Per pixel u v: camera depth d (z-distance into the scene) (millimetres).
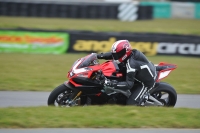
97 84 21953
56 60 45781
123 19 81625
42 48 51125
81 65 22141
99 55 24391
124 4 81312
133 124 17828
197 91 30797
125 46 22297
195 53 50875
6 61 43844
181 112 20094
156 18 91938
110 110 19953
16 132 16641
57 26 67562
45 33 51000
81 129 17297
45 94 28234
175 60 48094
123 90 22531
